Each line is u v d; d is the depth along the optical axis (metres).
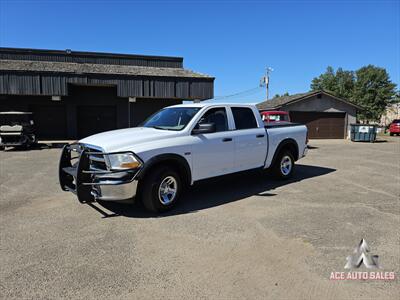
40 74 17.38
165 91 19.36
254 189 6.59
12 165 10.12
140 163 4.60
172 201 5.07
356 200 5.82
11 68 17.42
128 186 4.53
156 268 3.28
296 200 5.78
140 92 18.95
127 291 2.86
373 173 8.70
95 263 3.37
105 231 4.26
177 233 4.18
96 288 2.90
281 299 2.74
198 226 4.43
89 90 21.02
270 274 3.16
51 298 2.75
